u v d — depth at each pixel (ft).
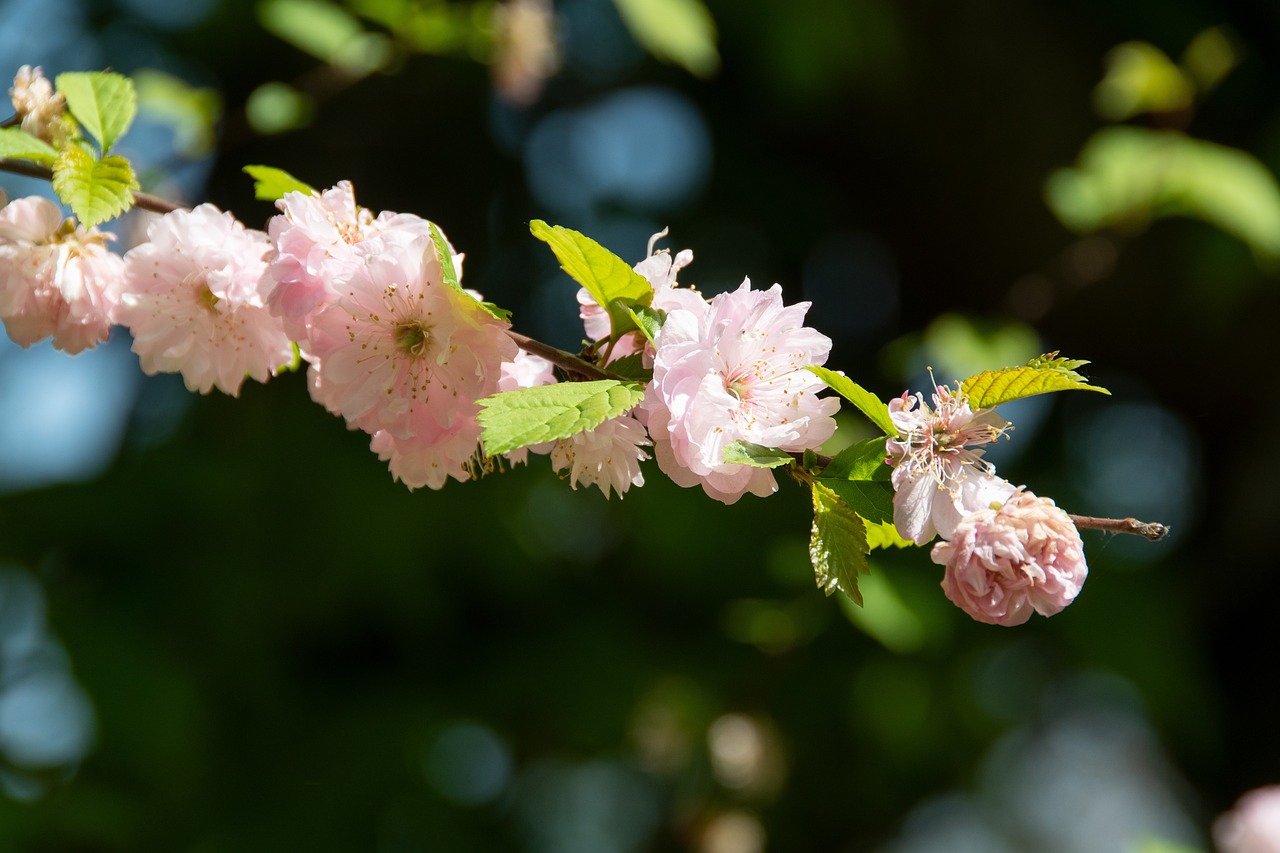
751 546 5.18
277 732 4.75
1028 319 4.91
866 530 2.71
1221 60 4.62
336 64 4.33
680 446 2.68
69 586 4.61
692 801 5.20
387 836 4.68
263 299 2.74
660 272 2.75
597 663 5.00
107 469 5.06
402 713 4.89
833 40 5.38
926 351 4.54
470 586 5.11
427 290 2.70
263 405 5.16
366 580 4.79
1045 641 5.19
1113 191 4.52
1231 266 5.37
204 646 4.60
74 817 4.23
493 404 2.65
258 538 4.76
